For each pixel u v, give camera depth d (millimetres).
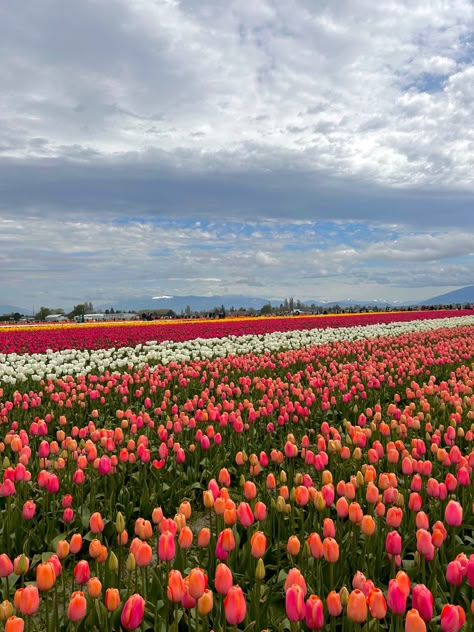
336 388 12336
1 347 23500
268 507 6027
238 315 67750
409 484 6457
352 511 4590
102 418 11531
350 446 8047
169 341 25562
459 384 10523
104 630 3820
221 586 3416
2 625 3330
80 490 6520
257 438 9656
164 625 4031
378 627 3533
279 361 16625
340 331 29125
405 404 12430
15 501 6027
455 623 3008
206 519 6996
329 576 4582
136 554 3990
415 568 4551
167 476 7570
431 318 43281
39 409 11922
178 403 12406
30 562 5484
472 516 5738
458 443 8750
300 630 3932
